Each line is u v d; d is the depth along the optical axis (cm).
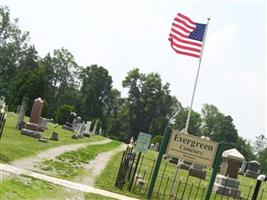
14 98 7644
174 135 2108
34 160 2283
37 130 3394
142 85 12406
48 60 12012
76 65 12288
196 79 2500
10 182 1502
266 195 3250
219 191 2895
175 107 13125
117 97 12875
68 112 7069
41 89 7512
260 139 15188
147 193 2100
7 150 2295
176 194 2245
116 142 6706
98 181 2216
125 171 2167
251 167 5703
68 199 1567
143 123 12381
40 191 1523
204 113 13412
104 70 12512
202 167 3562
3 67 10944
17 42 11112
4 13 10862
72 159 2811
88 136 5688
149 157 4638
